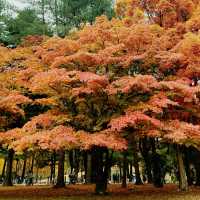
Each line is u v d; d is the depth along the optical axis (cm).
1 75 2367
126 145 1839
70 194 2338
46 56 2219
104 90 1820
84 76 1766
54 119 1972
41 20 4250
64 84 1933
